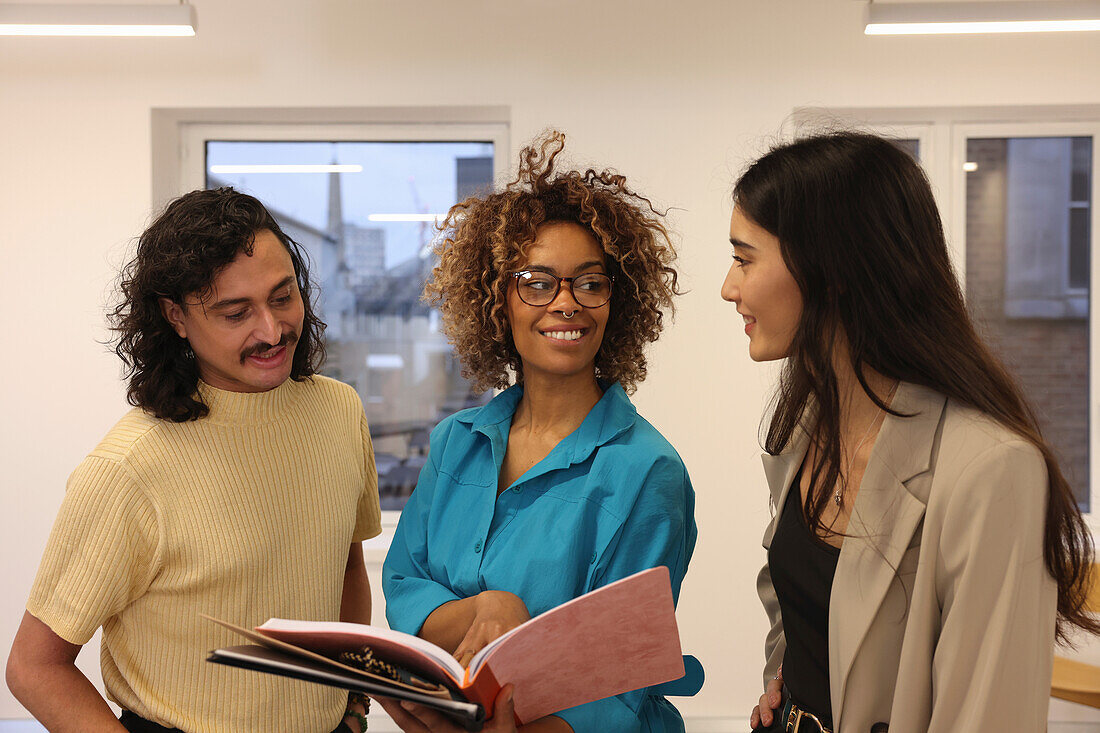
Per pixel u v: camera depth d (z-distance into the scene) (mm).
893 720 1041
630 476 1251
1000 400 1056
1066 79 3354
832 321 1126
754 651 3471
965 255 3596
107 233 3475
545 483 1332
